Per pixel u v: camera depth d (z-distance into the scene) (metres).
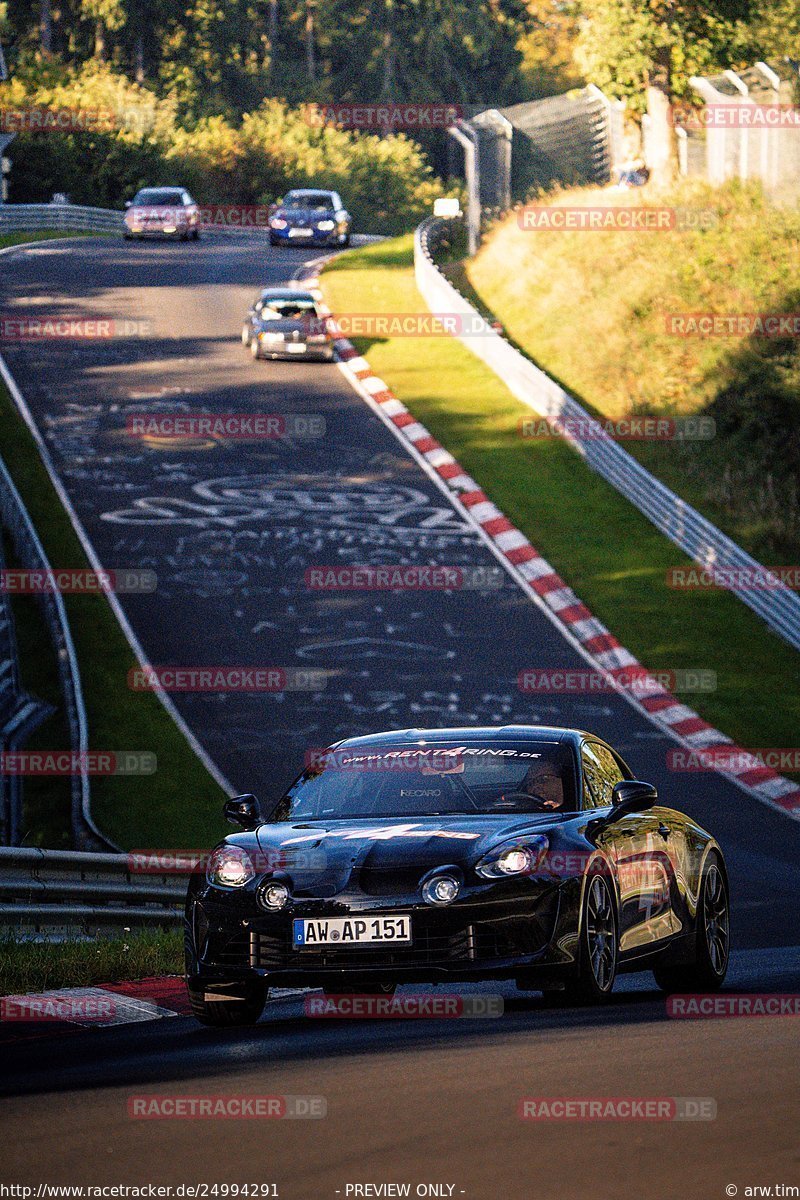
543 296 158.38
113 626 91.25
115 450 120.31
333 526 107.69
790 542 111.25
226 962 26.70
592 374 140.38
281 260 196.50
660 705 85.81
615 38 168.38
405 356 146.75
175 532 105.25
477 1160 14.92
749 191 161.12
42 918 38.88
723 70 174.50
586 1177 14.11
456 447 123.75
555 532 109.25
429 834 27.00
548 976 25.94
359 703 83.19
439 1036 23.55
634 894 28.53
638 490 112.88
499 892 25.91
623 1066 19.83
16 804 67.12
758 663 92.31
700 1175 14.10
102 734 79.19
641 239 159.00
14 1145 16.22
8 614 79.88
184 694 83.69
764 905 56.56
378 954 25.91
